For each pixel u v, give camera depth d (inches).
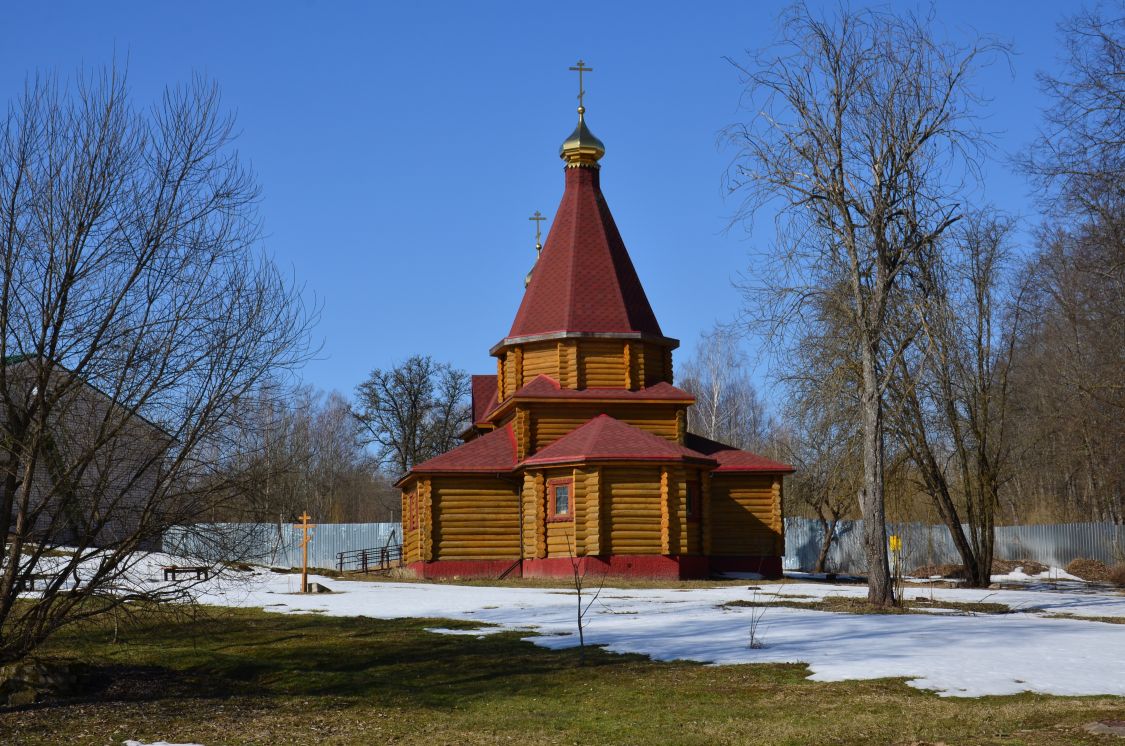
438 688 601.3
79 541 566.6
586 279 1562.5
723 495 1549.0
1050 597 1155.3
